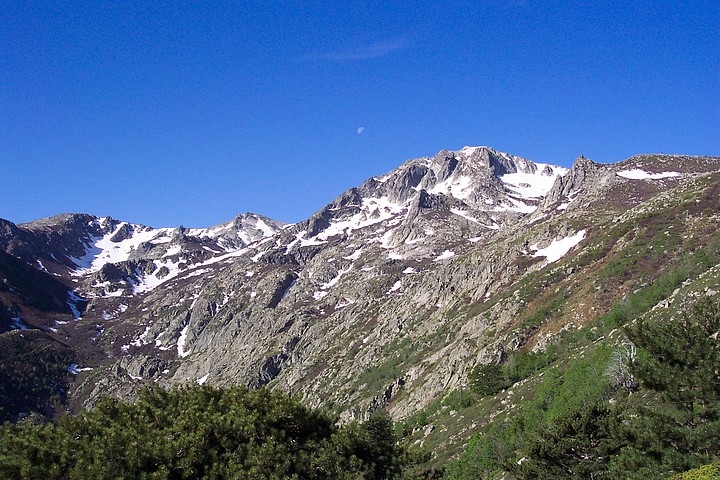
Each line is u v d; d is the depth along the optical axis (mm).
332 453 35812
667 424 32531
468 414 87438
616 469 34969
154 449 31000
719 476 28000
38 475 28516
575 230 159750
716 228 104812
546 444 40594
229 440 33625
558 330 100688
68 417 35812
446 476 66062
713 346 32594
